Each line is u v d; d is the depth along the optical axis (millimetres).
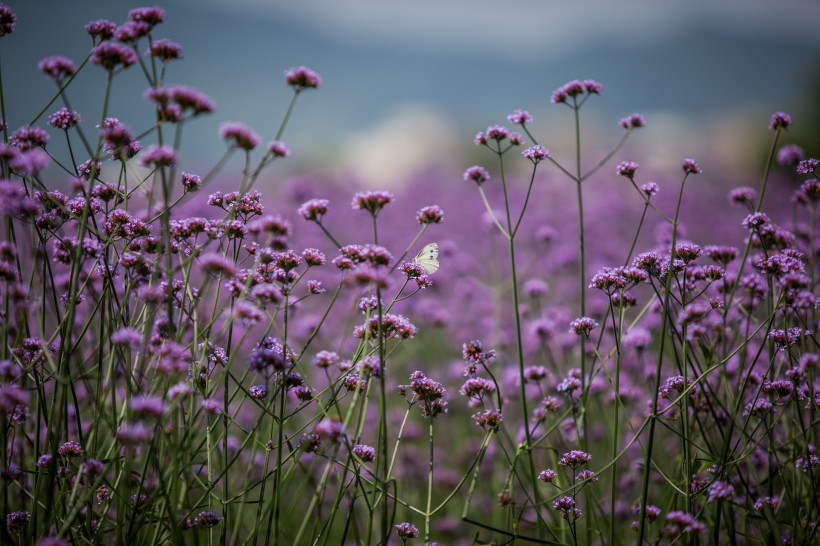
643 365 5012
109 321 3229
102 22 3068
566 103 3969
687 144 28797
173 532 2639
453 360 7266
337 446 2814
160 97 2768
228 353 3355
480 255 11234
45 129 3367
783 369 4207
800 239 5102
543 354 6047
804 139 27172
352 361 3164
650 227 12664
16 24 3271
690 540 3285
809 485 3561
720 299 3643
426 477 5387
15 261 3078
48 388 4207
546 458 4988
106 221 3365
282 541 4023
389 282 3232
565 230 12195
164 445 3033
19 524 3004
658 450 4699
